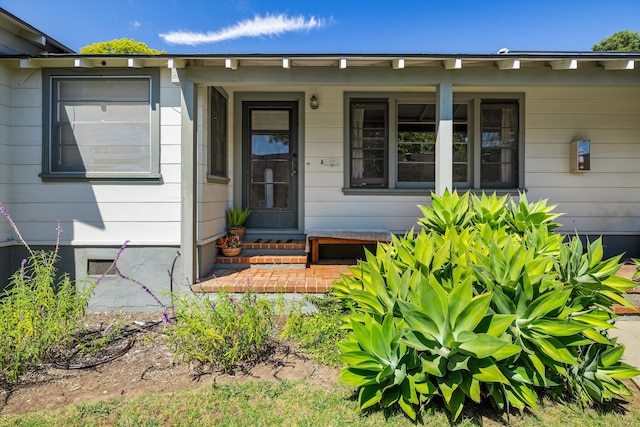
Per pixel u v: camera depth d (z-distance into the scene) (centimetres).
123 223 452
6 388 261
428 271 255
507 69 421
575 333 224
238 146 583
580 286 257
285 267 513
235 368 289
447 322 212
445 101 430
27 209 450
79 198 451
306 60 414
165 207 451
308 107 581
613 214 579
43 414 231
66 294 318
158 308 448
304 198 586
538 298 223
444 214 357
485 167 593
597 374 240
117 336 354
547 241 296
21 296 298
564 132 579
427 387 219
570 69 422
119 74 445
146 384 267
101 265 456
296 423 223
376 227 587
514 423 221
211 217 496
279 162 602
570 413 232
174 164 449
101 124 451
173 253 451
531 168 583
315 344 315
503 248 262
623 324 371
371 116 593
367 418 226
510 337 217
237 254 527
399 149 596
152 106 445
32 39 468
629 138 579
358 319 261
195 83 432
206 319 297
